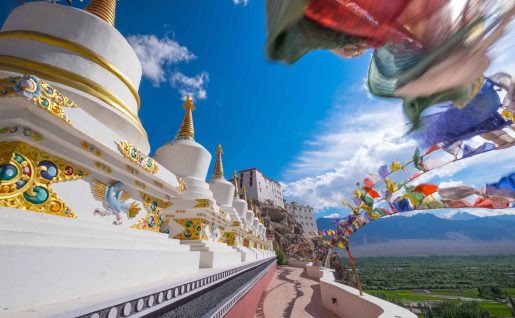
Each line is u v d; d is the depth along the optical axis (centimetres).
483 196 392
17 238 249
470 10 146
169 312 423
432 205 453
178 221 816
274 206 7225
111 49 473
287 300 1439
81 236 323
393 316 571
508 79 226
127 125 459
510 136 281
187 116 998
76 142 332
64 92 389
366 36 175
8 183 278
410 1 155
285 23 154
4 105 275
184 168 882
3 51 411
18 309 229
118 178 427
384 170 551
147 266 418
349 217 858
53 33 428
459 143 349
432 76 164
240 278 1005
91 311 263
